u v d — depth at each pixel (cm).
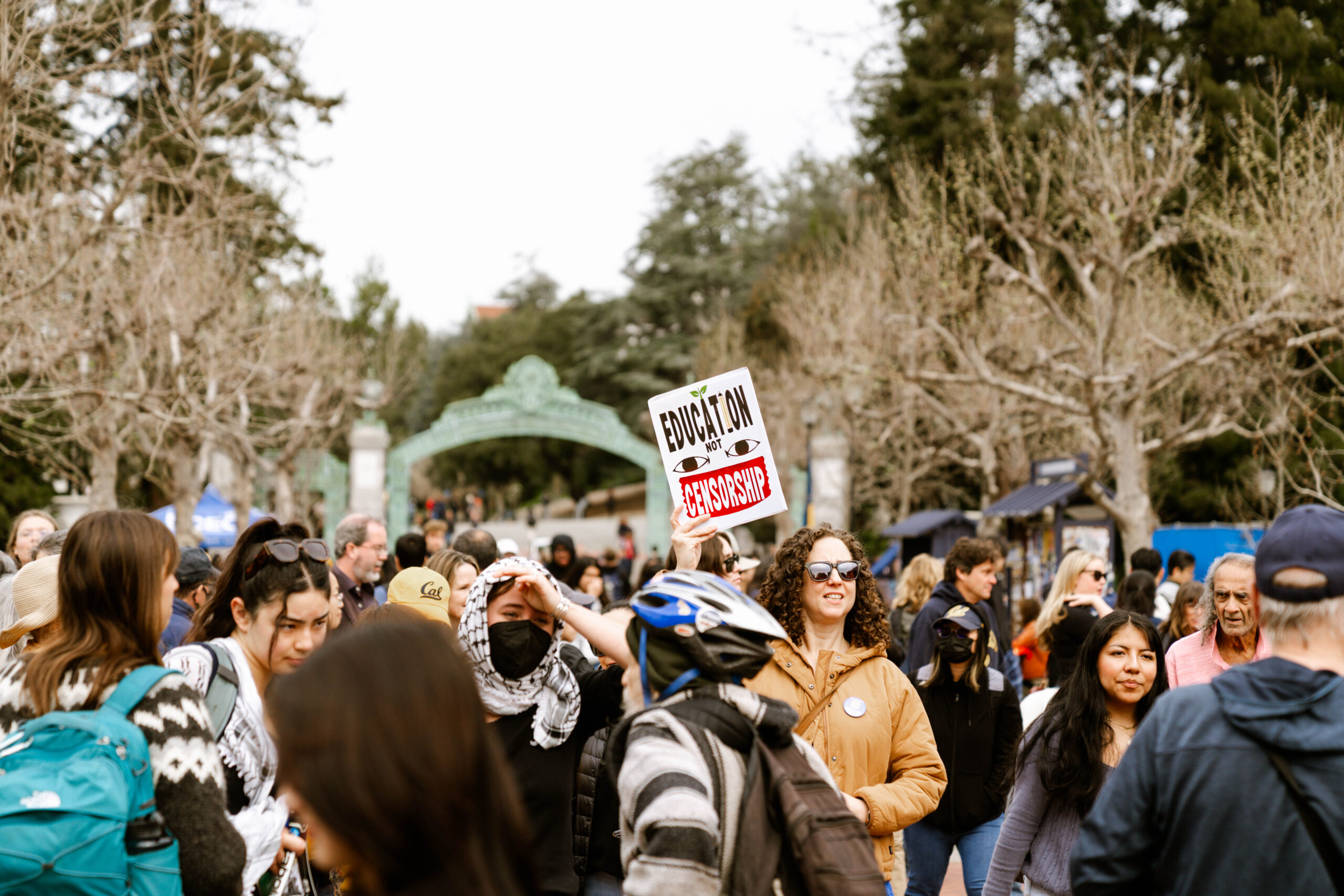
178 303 1694
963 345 1912
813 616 419
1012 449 2914
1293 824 236
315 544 349
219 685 319
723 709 252
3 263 1200
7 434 2389
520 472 6856
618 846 402
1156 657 396
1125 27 2906
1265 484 1875
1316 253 1523
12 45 1075
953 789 524
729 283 5725
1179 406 2408
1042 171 2014
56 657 278
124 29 1170
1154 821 252
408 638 170
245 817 317
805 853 239
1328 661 250
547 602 353
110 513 289
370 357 3738
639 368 5797
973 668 523
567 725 360
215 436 2073
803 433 3438
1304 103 2391
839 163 5547
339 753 159
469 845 163
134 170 1269
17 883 247
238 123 1426
